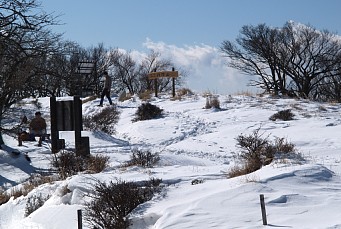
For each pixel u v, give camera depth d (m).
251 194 8.88
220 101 32.75
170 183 10.89
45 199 11.88
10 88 22.84
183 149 19.27
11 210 12.41
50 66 27.20
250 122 24.97
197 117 28.00
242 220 7.67
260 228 7.28
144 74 72.31
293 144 15.98
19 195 13.55
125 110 32.25
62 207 10.39
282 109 28.66
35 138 24.11
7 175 17.31
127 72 72.56
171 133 24.12
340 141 17.55
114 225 8.74
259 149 13.44
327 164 12.06
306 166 10.50
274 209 8.12
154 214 8.61
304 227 7.07
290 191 8.99
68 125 18.16
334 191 9.21
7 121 30.03
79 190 10.71
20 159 18.89
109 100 34.00
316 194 8.98
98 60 68.12
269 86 49.62
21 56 24.03
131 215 8.92
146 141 23.00
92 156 15.73
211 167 13.21
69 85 29.95
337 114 26.23
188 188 10.10
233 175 11.45
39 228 10.06
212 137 21.70
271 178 9.75
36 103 36.09
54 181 13.40
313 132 19.94
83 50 65.00
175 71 36.12
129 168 13.55
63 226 9.54
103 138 23.06
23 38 24.78
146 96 36.69
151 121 27.27
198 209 8.31
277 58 47.12
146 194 9.83
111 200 9.36
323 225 7.05
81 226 8.57
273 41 47.84
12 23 23.67
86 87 48.97
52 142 19.12
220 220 7.73
